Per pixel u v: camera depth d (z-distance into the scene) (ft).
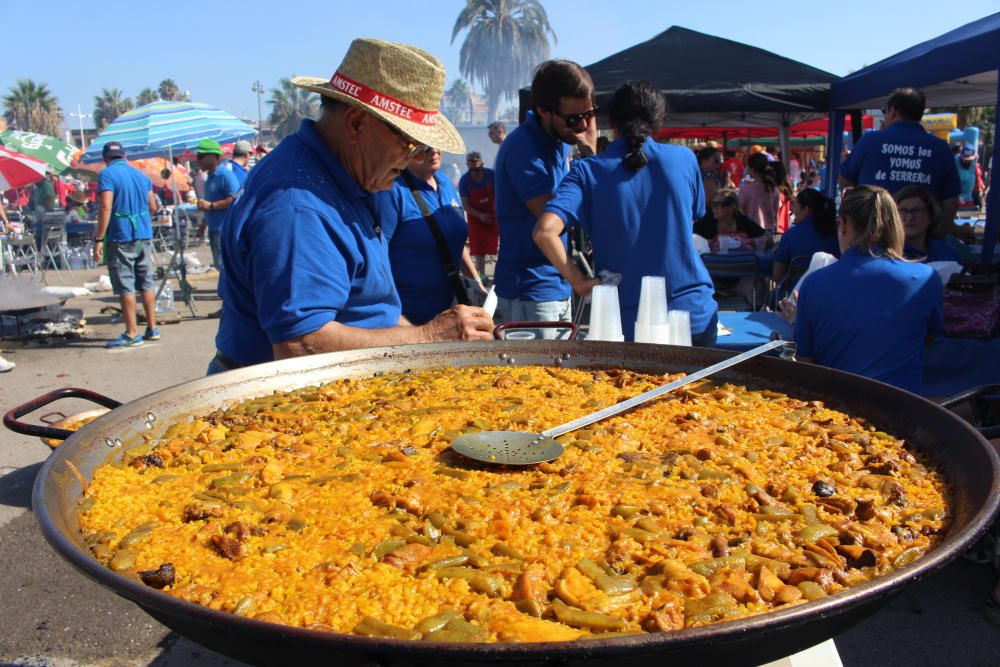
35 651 10.02
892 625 10.46
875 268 11.07
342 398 7.23
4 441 17.46
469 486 5.26
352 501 5.05
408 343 8.32
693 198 11.35
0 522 13.37
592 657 2.88
